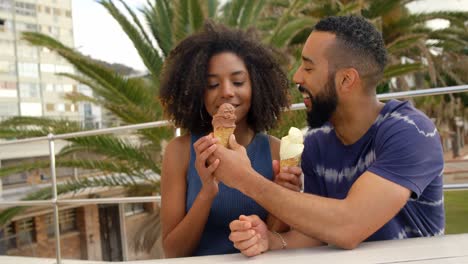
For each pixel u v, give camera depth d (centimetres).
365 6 1195
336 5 1220
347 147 158
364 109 149
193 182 173
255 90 182
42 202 359
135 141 835
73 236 1480
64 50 817
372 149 150
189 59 182
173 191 177
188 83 177
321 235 121
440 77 1534
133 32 841
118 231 1523
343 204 123
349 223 121
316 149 170
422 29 1364
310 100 150
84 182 850
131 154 794
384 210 125
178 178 178
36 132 837
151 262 120
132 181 849
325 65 143
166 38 856
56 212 351
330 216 120
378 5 1191
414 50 1404
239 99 177
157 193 912
